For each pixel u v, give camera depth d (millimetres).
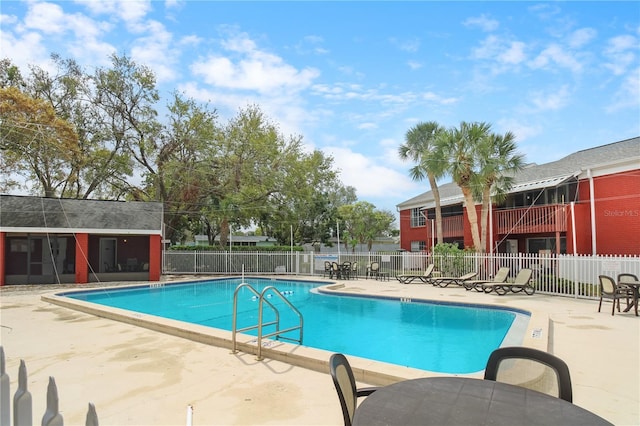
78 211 21266
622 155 17641
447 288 17000
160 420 4020
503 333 10055
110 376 5402
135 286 18734
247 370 5641
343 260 23531
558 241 18516
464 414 2279
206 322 11625
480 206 23359
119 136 28375
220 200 27969
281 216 29359
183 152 28891
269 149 27422
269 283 21953
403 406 2395
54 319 9984
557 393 2742
